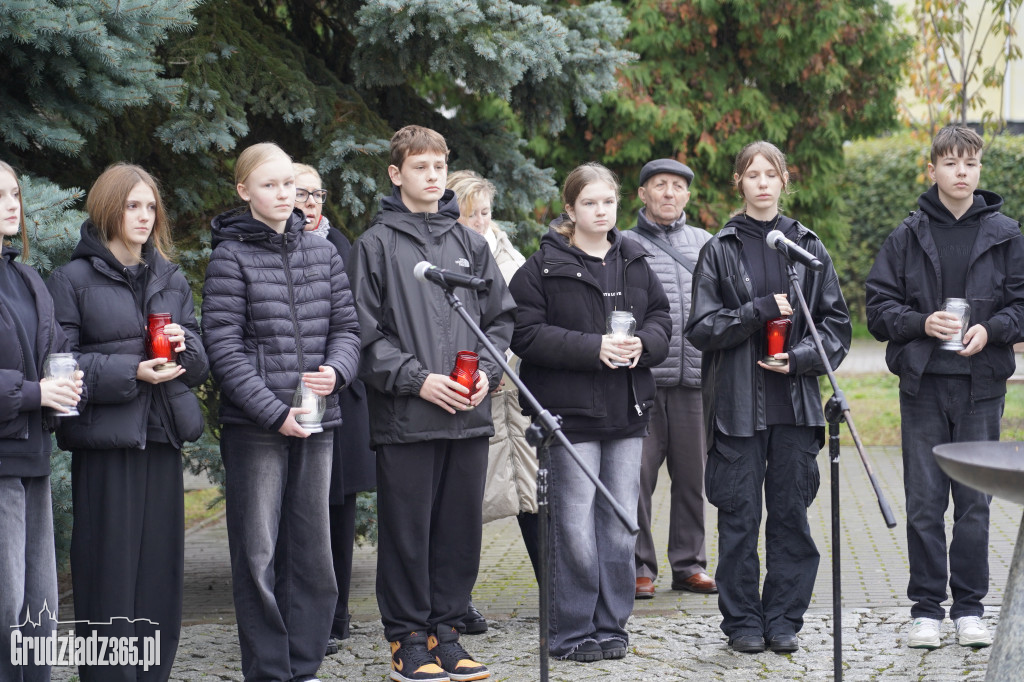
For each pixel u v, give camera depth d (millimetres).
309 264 3912
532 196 6777
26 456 3340
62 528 4516
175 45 5516
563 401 4340
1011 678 3254
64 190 4867
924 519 4445
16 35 4242
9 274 3443
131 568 3627
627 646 4418
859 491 8203
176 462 3754
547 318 4449
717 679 4039
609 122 10352
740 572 4414
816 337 3668
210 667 4367
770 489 4461
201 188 5773
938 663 4156
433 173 4129
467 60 5754
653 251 5590
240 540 3820
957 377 4426
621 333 4258
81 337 3615
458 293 4109
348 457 4586
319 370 3805
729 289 4398
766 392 4371
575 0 7988
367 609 5344
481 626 4781
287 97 5805
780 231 4066
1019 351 13336
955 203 4504
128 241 3654
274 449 3799
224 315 3771
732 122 10531
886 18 11320
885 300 4570
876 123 11852
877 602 5082
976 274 4426
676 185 5582
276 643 3824
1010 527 6715
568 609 4375
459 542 4148
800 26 10336
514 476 4762
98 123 4957
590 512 4398
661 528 7180
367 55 6020
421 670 3971
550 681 4055
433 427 3996
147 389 3627
